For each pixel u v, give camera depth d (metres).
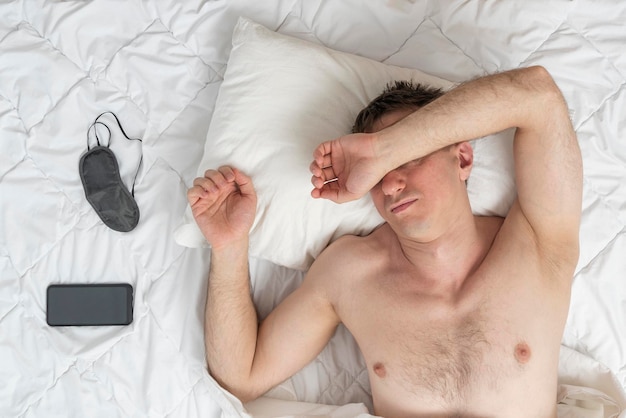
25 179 1.60
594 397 1.43
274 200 1.48
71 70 1.61
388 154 1.25
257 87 1.49
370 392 1.56
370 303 1.42
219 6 1.61
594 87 1.54
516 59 1.55
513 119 1.26
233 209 1.40
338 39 1.60
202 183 1.39
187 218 1.50
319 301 1.47
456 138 1.26
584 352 1.51
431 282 1.39
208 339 1.47
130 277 1.58
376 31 1.60
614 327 1.49
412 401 1.36
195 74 1.61
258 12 1.61
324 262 1.49
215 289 1.46
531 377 1.31
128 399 1.56
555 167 1.29
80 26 1.61
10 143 1.61
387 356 1.38
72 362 1.57
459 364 1.33
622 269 1.50
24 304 1.59
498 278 1.35
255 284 1.58
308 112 1.48
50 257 1.59
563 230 1.34
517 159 1.33
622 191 1.51
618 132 1.52
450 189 1.33
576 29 1.55
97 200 1.57
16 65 1.61
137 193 1.59
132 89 1.61
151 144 1.60
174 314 1.57
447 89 1.52
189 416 1.55
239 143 1.48
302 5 1.60
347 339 1.58
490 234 1.42
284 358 1.50
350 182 1.26
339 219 1.51
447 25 1.58
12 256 1.60
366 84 1.52
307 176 1.47
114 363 1.57
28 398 1.57
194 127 1.60
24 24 1.62
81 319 1.57
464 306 1.35
